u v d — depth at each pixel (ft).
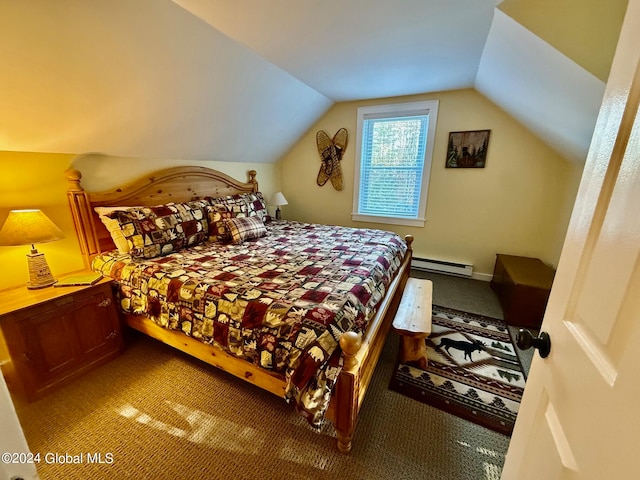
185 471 4.16
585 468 1.44
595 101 5.26
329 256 7.33
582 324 1.75
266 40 6.66
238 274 6.06
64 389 5.64
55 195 6.58
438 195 11.59
